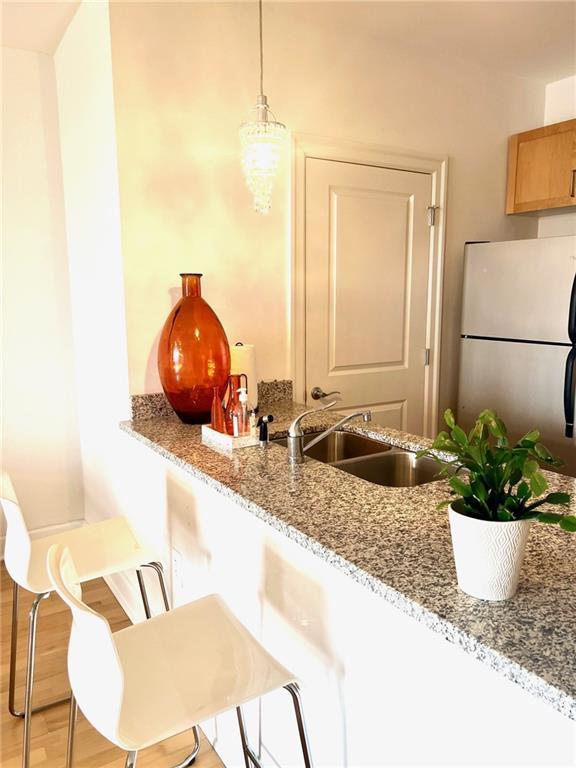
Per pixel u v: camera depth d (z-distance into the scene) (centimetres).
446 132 299
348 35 258
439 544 110
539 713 82
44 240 298
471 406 308
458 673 95
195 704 115
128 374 224
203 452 179
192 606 149
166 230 224
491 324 293
